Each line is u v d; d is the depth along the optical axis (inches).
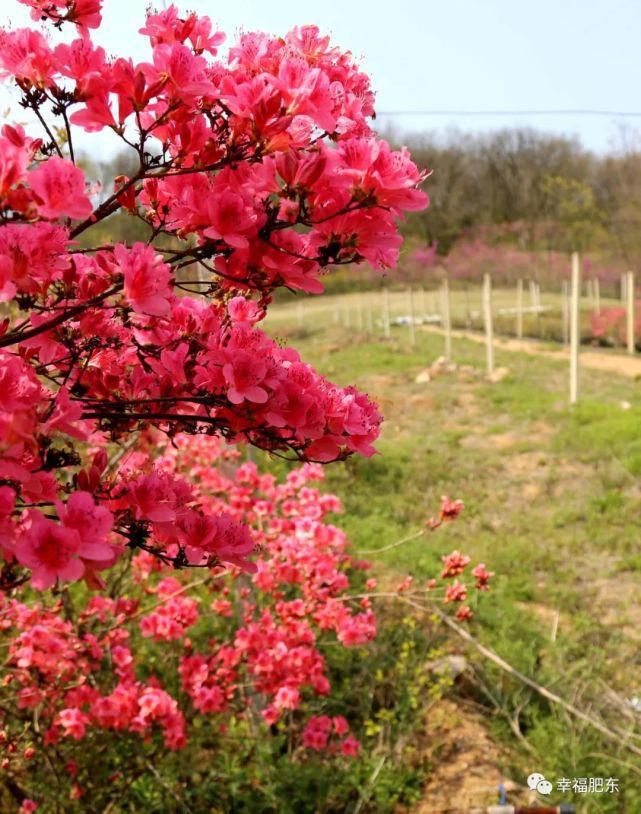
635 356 780.0
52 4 59.4
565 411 500.1
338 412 60.2
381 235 56.1
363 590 239.5
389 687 196.1
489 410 546.3
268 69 60.0
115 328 64.7
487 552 292.0
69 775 143.9
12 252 49.2
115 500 61.9
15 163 46.1
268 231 57.2
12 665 138.1
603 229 1530.5
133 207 59.6
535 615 246.8
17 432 50.4
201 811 151.5
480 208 2084.2
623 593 263.6
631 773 159.9
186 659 158.7
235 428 60.7
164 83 53.2
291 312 1663.4
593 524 321.4
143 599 195.8
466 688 202.8
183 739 143.8
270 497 199.8
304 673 161.9
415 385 661.3
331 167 52.9
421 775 168.9
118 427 67.5
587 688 193.2
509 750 179.5
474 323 1216.8
